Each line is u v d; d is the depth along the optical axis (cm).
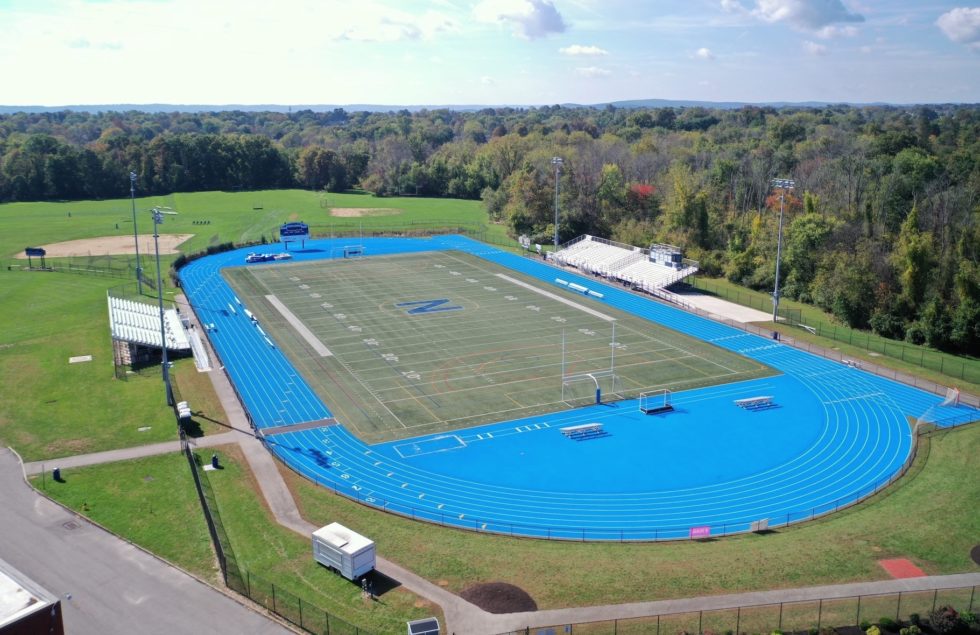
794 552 4278
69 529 4378
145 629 3497
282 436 5897
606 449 5772
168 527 4431
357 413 6356
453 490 5122
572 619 3628
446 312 9469
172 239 14750
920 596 3803
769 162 16150
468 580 3984
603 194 14738
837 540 4416
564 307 9788
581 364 7600
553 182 15075
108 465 5244
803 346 8312
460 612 3688
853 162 14100
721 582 3962
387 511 4762
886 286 9325
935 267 9338
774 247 11300
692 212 12900
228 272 11756
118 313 8594
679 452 5744
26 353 7719
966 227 10562
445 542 4394
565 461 5572
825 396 6875
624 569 4100
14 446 5541
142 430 5859
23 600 2786
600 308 9775
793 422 6303
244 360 7625
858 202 12775
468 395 6769
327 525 4344
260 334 8481
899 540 4403
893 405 6669
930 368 7712
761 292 11038
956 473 5306
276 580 3925
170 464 5275
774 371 7512
